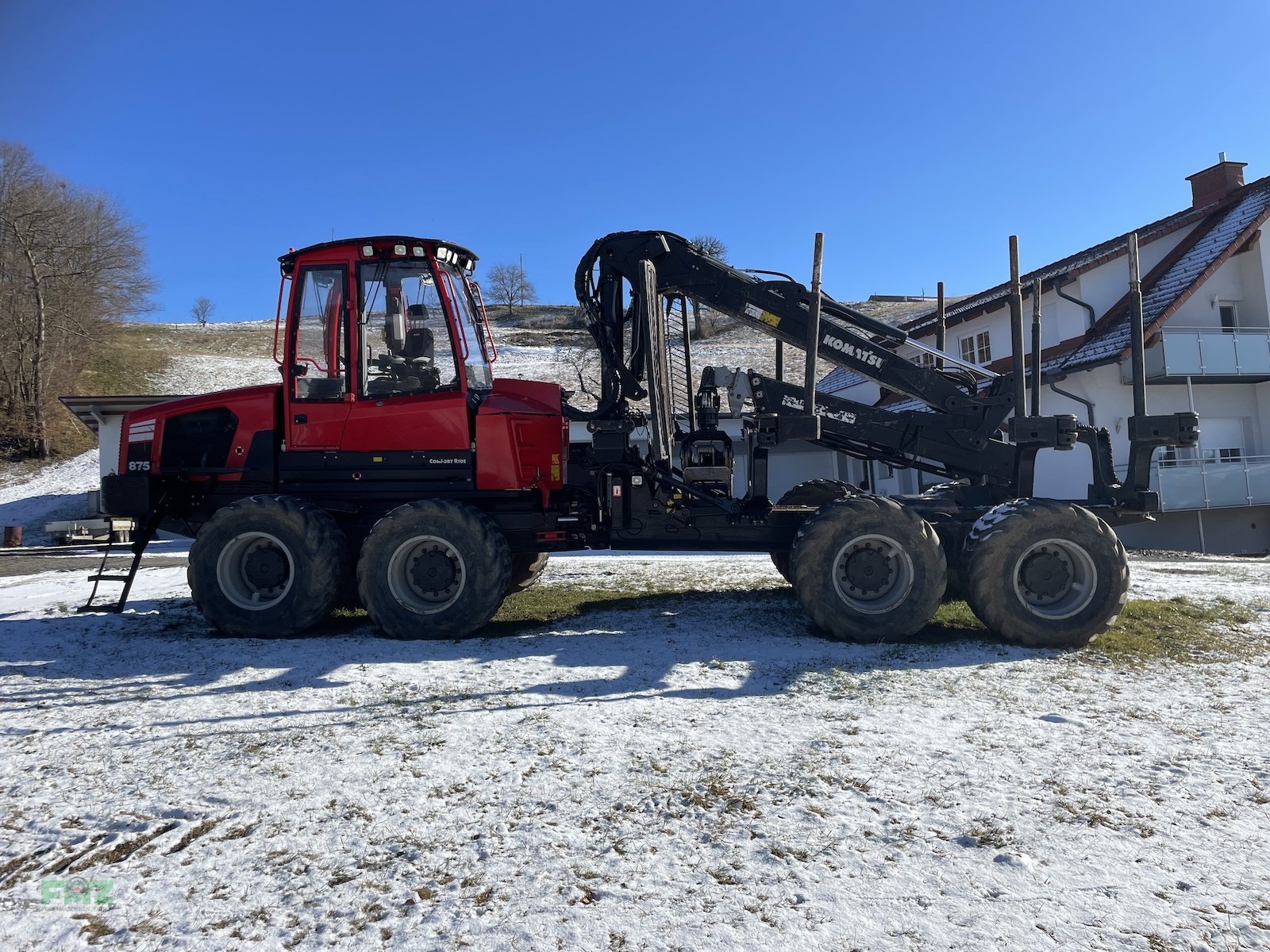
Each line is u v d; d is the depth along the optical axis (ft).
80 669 14.89
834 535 16.76
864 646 16.29
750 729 11.13
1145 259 58.75
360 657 15.56
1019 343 18.45
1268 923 6.41
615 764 9.92
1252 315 55.83
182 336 197.47
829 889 7.05
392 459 18.80
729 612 20.25
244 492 19.26
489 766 9.89
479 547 17.29
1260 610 19.11
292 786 9.38
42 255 112.57
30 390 106.93
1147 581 24.84
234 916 6.81
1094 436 19.12
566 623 19.15
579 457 19.54
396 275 18.98
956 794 8.93
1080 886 7.02
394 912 6.81
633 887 7.13
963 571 17.26
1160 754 10.04
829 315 19.56
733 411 19.90
